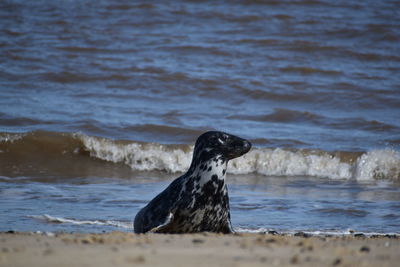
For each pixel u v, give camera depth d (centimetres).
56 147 6775
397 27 11519
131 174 6219
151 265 1777
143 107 8131
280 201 4878
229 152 3347
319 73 9681
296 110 8069
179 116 7806
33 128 7131
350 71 9794
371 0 12825
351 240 2689
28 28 11281
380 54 10531
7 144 6712
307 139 7056
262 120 7800
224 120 7719
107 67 9569
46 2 12556
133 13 12162
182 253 2030
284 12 12144
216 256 1967
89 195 4934
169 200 3362
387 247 2345
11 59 9762
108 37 11038
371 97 8706
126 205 4559
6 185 5350
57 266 1775
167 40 10931
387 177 6216
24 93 8456
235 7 12425
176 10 12288
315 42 10900
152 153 6669
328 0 12756
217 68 9731
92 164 6556
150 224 3353
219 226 3375
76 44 10600
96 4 12500
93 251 2047
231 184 5778
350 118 7869
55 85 8862
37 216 4072
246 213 4400
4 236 2638
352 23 11694
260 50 10581
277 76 9481
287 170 6425
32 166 6297
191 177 3384
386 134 7312
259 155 6525
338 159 6438
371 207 4688
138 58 10056
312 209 4578
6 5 12281
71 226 3806
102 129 7206
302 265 1805
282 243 2334
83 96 8475
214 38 11050
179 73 9294
